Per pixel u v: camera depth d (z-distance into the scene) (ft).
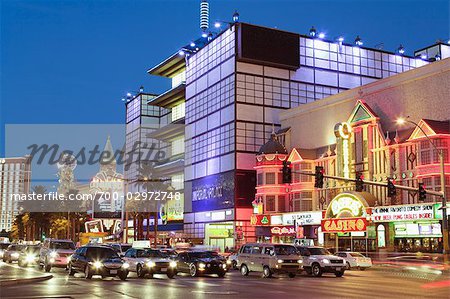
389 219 174.50
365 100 207.31
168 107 392.27
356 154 198.39
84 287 80.23
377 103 202.08
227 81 265.75
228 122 261.85
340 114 217.97
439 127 169.89
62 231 446.19
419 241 169.17
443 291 73.26
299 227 212.23
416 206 166.61
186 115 308.81
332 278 105.50
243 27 260.62
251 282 93.20
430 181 168.25
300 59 272.72
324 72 279.28
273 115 263.70
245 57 257.96
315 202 215.92
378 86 202.28
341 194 190.60
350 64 287.89
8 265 159.12
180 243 253.03
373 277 109.09
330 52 282.97
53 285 83.71
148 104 384.88
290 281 95.86
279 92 266.77
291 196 225.15
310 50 277.03
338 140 204.23
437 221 163.43
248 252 113.60
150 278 106.73
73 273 106.73
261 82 263.49
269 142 234.58
